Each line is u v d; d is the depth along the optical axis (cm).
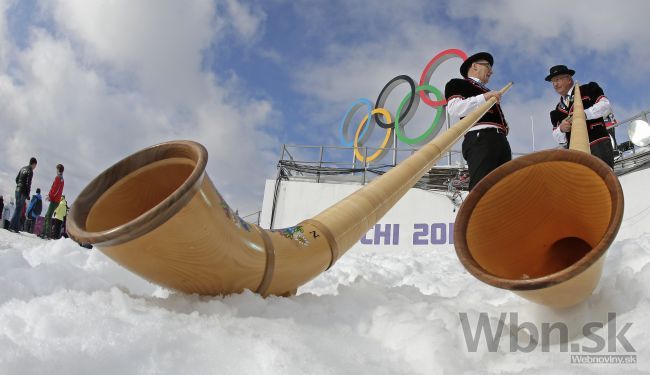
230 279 190
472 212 172
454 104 485
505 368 146
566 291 154
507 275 179
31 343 130
